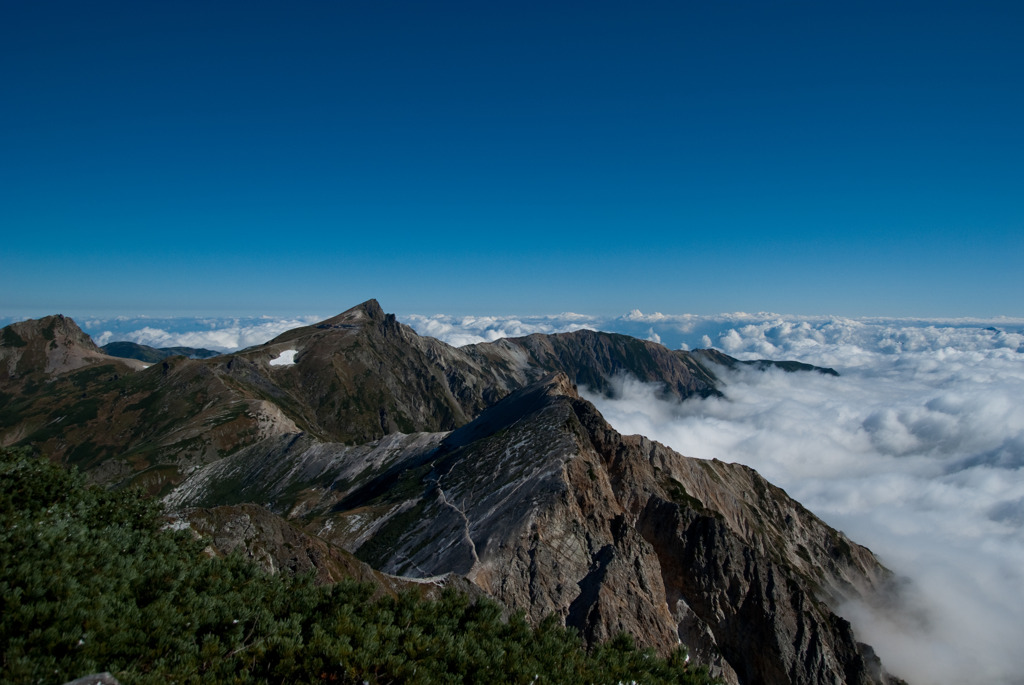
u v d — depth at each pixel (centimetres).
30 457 2175
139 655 1398
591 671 1930
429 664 1675
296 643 1588
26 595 1386
